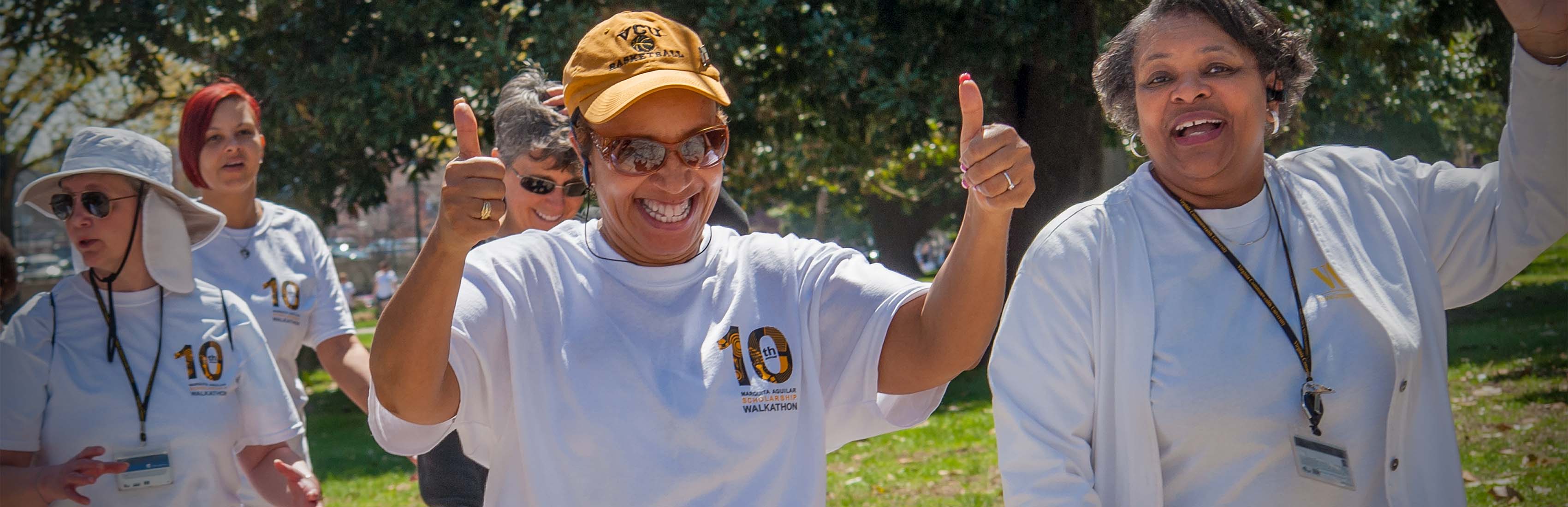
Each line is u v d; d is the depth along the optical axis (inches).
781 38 382.9
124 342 113.7
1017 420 90.9
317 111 419.2
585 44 84.7
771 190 780.0
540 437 80.8
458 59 391.9
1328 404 84.9
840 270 90.1
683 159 82.1
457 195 70.6
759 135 411.2
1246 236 90.4
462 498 116.0
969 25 378.9
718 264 87.3
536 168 128.8
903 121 396.2
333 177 469.4
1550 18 85.6
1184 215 91.4
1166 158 91.8
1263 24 91.0
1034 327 91.8
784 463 82.6
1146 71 92.7
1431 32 445.4
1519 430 257.0
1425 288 89.8
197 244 127.3
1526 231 93.2
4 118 575.2
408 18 398.3
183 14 422.9
